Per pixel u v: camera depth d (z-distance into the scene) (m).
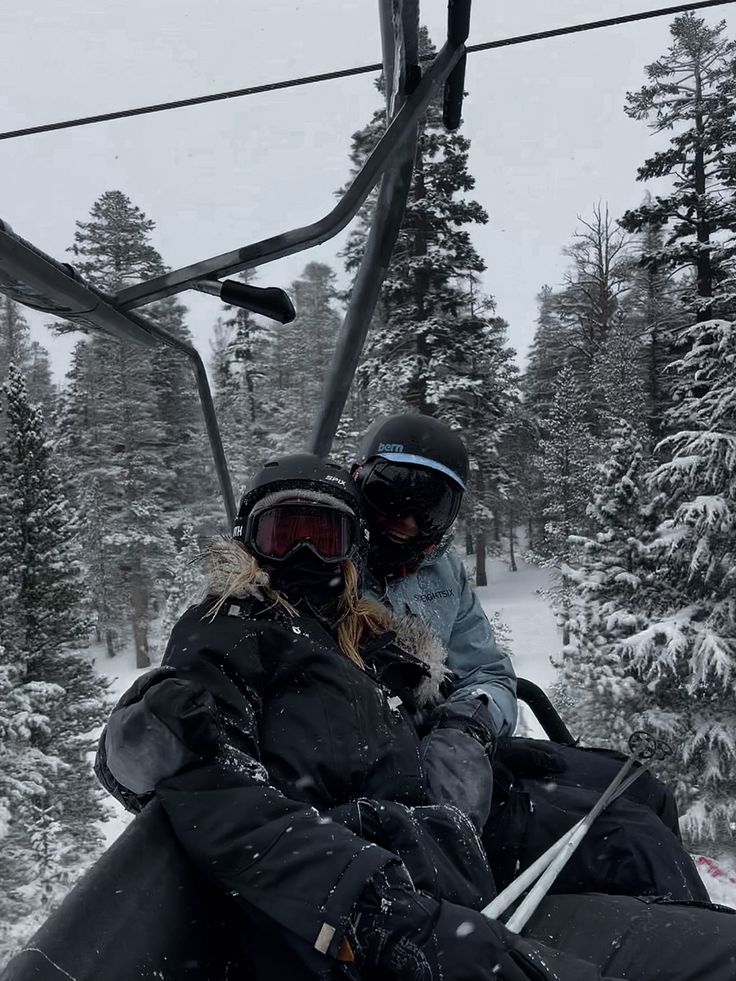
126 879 1.45
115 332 1.93
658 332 31.56
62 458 37.25
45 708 18.53
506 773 2.69
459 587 2.95
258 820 1.61
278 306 1.91
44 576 19.03
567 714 19.11
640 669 17.20
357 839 1.63
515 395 34.53
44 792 17.17
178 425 36.50
